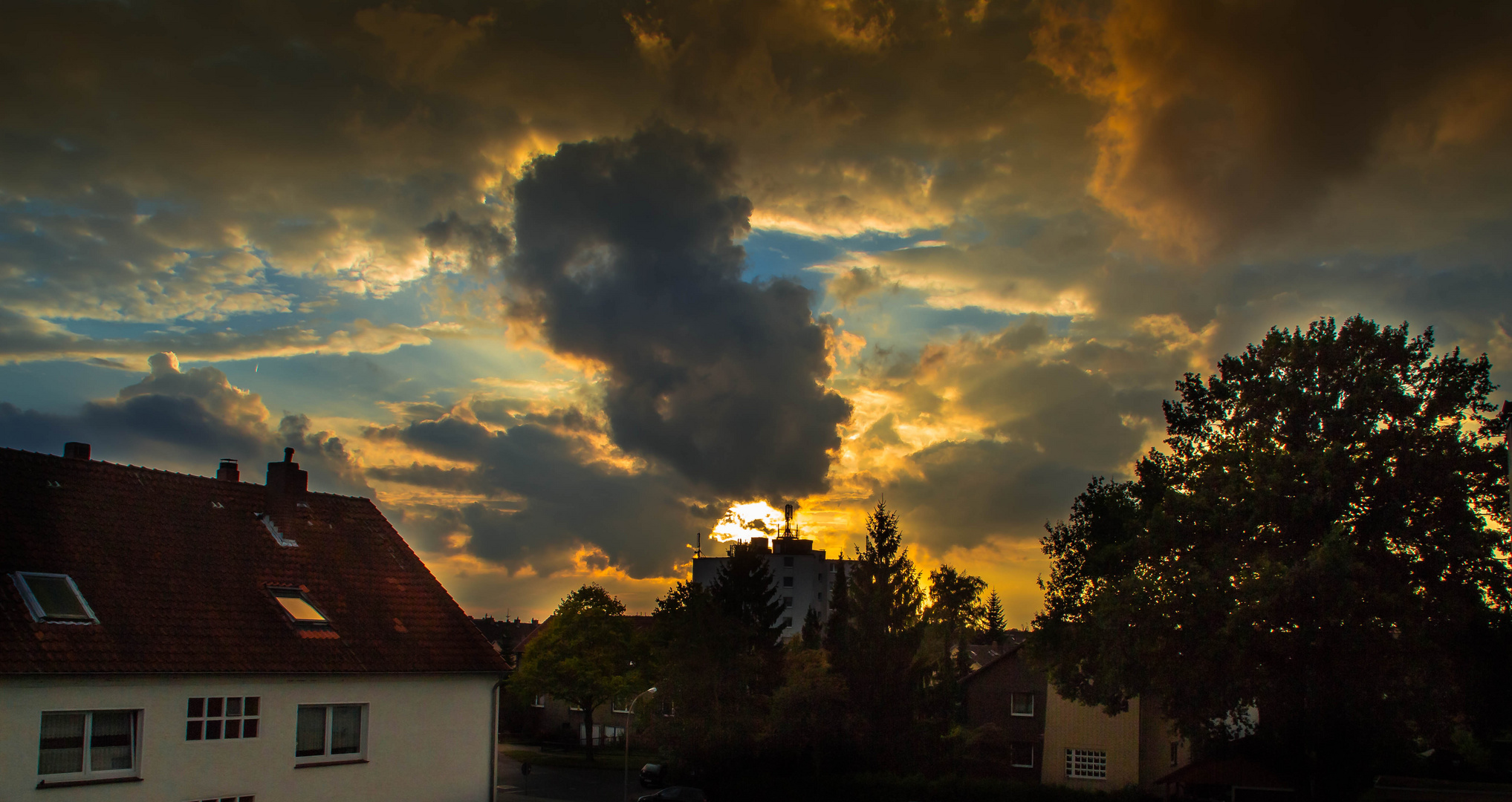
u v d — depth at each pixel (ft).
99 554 83.30
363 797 90.53
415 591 105.60
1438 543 118.93
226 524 96.48
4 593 74.28
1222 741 141.59
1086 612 152.46
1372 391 126.52
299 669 86.17
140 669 75.61
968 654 219.00
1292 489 122.31
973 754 160.56
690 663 159.43
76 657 72.84
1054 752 185.88
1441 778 188.03
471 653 102.78
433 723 97.91
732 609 209.56
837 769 150.61
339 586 99.19
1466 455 120.47
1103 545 161.99
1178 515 132.26
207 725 80.18
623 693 228.84
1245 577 116.37
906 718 154.30
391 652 95.55
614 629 236.84
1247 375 142.10
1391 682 115.55
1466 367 128.57
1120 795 144.46
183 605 84.38
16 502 82.23
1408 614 111.65
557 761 225.97
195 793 78.59
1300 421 134.10
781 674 164.55
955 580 260.01
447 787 98.22
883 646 157.17
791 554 459.73
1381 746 129.80
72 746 72.59
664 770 172.96
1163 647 120.88
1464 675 116.88
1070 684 148.87
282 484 105.29
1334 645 114.52
